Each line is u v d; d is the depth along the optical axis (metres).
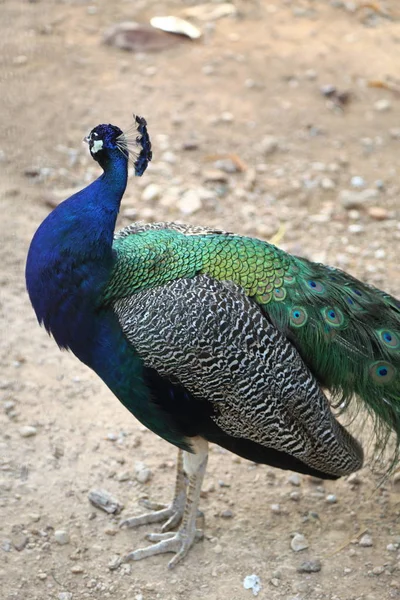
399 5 6.17
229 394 3.60
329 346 3.65
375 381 3.67
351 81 5.23
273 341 3.60
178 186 4.59
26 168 4.61
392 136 4.86
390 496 3.85
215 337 3.57
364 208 4.58
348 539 3.76
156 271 3.62
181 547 3.72
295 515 3.81
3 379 4.02
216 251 3.64
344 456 3.67
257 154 4.74
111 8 5.81
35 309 3.66
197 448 3.69
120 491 3.83
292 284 3.65
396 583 3.68
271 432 3.63
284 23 5.80
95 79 5.07
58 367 4.08
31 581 3.65
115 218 3.63
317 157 4.76
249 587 3.67
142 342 3.58
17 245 4.37
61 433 3.92
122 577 3.68
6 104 4.84
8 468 3.84
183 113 4.87
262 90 5.10
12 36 5.40
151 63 5.27
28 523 3.74
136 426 3.96
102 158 3.64
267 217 4.53
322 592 3.66
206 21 5.75
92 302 3.61
